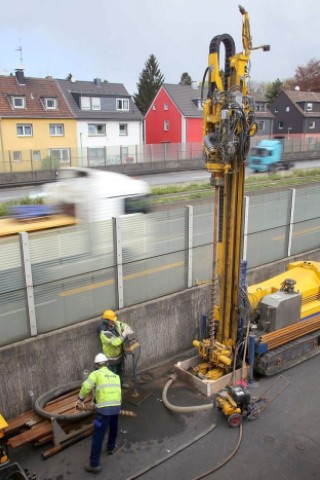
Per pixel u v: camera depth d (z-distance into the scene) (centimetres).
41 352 764
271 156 3092
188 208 950
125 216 855
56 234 773
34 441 685
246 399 722
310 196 1248
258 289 933
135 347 807
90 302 841
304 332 918
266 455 652
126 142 4581
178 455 657
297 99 5938
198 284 1009
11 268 729
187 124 5069
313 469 623
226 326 827
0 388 722
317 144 4594
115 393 623
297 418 736
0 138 3791
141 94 7169
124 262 872
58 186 1072
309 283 981
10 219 897
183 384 846
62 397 768
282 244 1210
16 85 4059
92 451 620
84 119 4228
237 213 777
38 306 770
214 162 721
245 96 710
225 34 690
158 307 921
